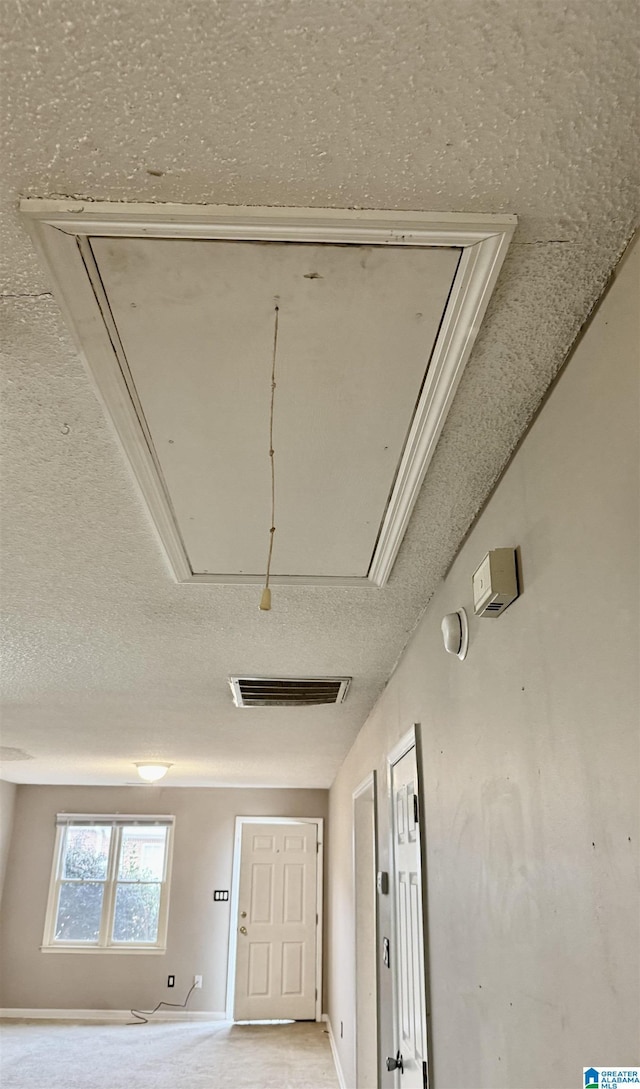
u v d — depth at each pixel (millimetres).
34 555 2043
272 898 7754
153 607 2439
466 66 786
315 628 2654
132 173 904
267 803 8102
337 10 730
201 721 4277
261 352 1178
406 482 1570
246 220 940
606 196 943
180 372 1220
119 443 1422
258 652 2955
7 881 7641
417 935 2469
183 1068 5645
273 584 2172
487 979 1587
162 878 7824
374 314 1098
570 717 1168
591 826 1075
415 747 2510
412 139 867
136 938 7613
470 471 1604
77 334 1129
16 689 3559
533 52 772
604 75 796
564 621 1207
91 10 731
